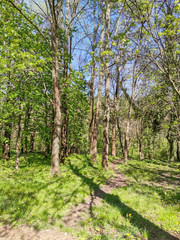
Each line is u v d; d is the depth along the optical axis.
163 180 8.37
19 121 9.47
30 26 9.02
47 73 11.28
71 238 3.31
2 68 6.48
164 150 30.88
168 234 3.48
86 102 15.12
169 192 6.15
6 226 3.61
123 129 21.45
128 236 3.37
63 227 3.67
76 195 5.63
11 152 17.36
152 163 15.80
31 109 10.91
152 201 5.29
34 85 10.55
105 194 6.05
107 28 10.32
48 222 3.88
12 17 8.05
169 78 4.13
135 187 6.90
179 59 4.70
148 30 3.95
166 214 4.28
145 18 3.84
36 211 4.27
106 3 10.53
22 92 9.39
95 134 13.56
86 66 6.66
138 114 17.50
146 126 19.83
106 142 10.68
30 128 10.73
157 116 17.52
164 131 18.48
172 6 3.87
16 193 5.29
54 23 8.26
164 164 15.71
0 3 7.53
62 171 9.02
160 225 3.86
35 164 10.78
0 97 8.09
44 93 10.79
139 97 15.90
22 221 3.81
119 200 5.34
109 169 11.00
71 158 14.26
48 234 3.42
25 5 8.74
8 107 8.62
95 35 16.41
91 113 16.25
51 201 4.93
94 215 4.31
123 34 4.91
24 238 3.26
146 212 4.54
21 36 8.80
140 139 18.28
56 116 8.38
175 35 3.95
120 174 9.91
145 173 10.07
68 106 12.47
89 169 10.19
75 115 15.70
